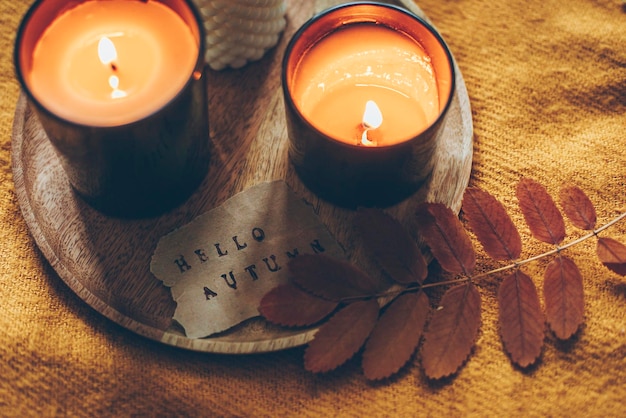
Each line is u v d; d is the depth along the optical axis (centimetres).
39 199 52
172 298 50
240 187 52
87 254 50
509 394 50
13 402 50
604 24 58
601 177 54
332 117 52
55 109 46
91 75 49
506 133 56
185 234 50
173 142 47
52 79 48
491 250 49
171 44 50
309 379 50
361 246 51
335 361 47
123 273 50
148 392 50
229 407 50
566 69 57
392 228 48
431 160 50
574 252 53
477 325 48
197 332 49
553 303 49
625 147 55
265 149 53
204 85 47
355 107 53
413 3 56
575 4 59
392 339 47
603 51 58
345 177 48
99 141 44
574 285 49
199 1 51
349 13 50
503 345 50
